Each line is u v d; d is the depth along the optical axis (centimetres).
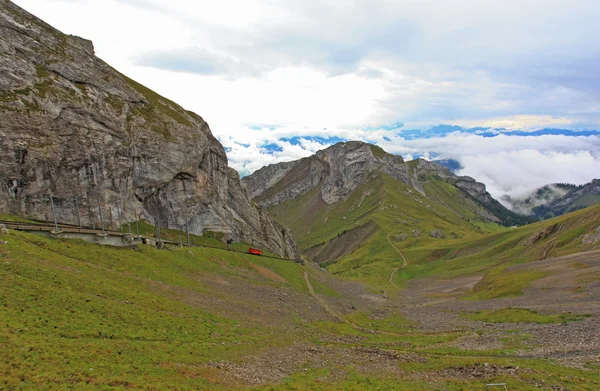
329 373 4419
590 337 5516
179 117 16350
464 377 4206
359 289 16162
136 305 5378
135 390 3002
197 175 16162
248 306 7675
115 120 12781
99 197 11794
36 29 12000
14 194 9800
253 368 4325
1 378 2700
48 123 10675
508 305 9544
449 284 19488
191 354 4312
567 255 14225
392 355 5472
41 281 4934
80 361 3331
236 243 17688
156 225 14312
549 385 3678
